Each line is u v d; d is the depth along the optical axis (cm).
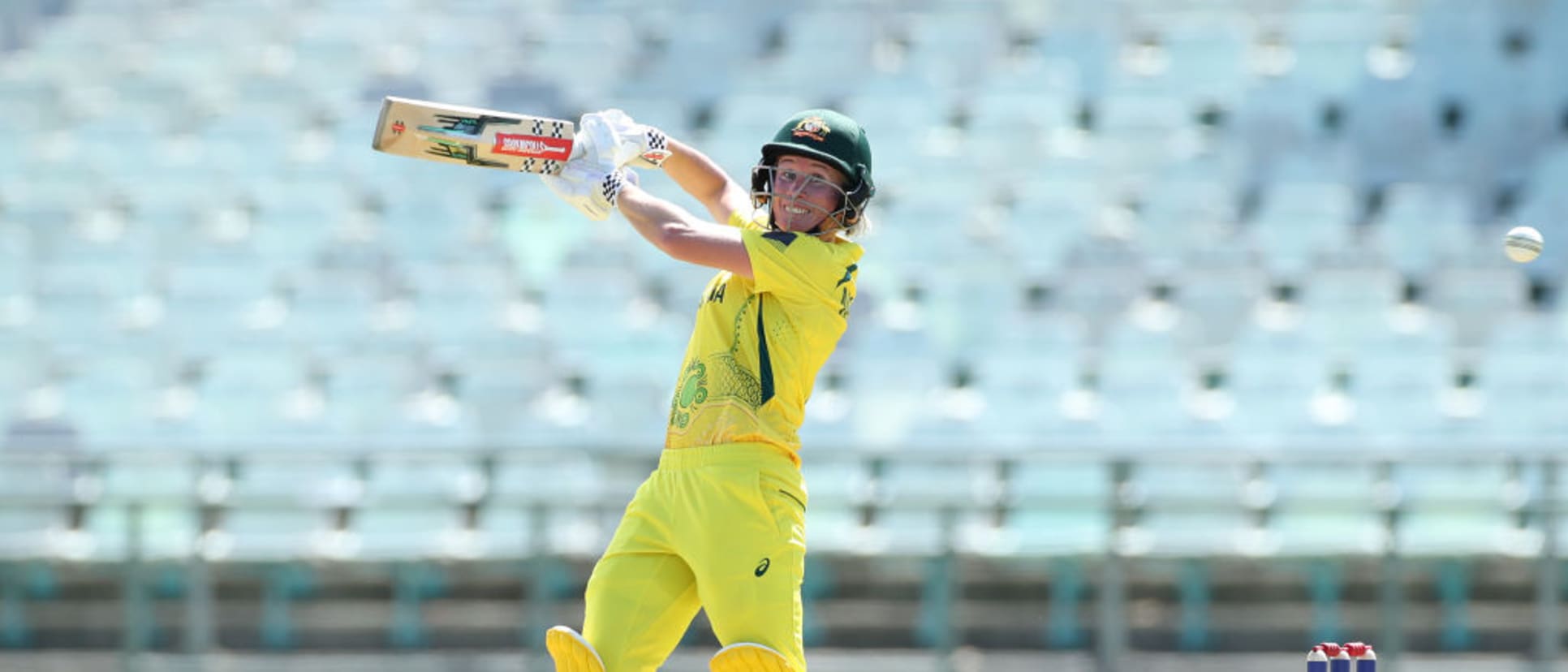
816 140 1412
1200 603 3225
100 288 4222
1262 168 4366
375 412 3838
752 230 1393
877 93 4638
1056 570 3133
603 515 3141
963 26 4812
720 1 5009
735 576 1402
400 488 3572
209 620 3200
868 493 3284
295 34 5088
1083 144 4444
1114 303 3991
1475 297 3997
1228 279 3988
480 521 3400
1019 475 3366
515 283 4144
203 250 4316
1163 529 3225
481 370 3894
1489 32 4662
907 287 4041
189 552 3203
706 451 1419
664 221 1396
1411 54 4631
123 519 3378
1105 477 3184
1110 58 4694
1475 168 4388
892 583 3188
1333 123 4506
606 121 1434
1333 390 3762
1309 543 3206
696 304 4088
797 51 4822
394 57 4956
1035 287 4025
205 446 3431
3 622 3362
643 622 1450
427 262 4244
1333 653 1464
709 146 4503
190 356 4038
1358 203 4338
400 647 3322
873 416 3734
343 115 4762
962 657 3127
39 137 4766
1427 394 3731
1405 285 4066
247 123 4753
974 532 3186
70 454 3073
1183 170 4350
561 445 3631
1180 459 3005
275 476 3569
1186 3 4819
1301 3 4775
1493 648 3134
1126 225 4191
